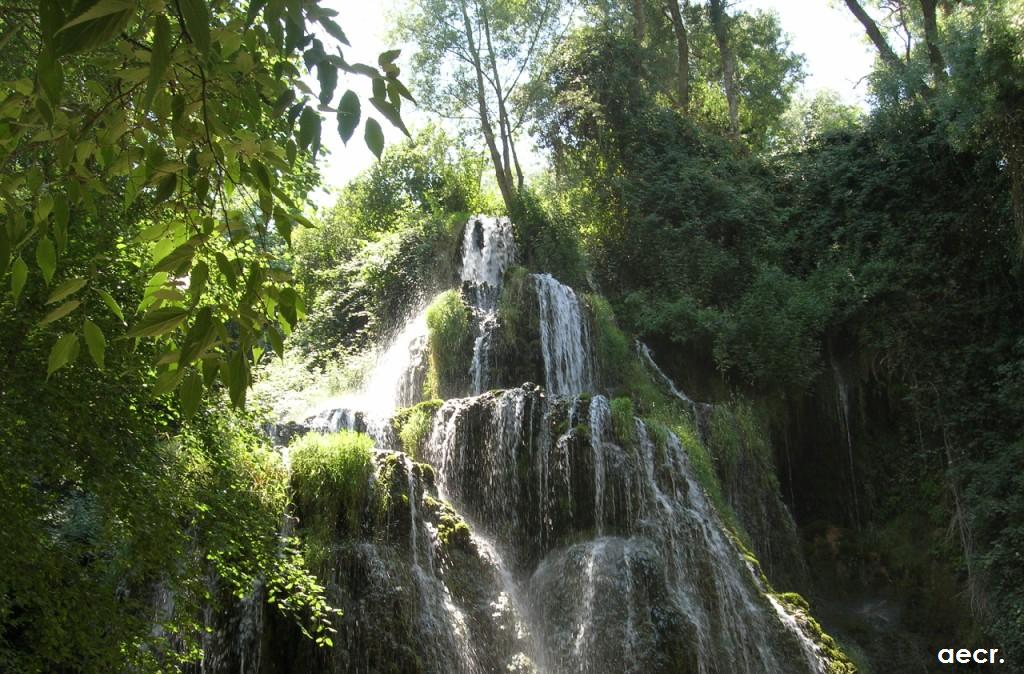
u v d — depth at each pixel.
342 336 23.81
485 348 19.52
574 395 16.41
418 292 23.83
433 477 14.24
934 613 17.48
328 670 11.34
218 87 4.97
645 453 15.86
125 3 3.50
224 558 9.92
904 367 20.53
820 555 18.84
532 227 24.70
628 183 24.66
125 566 9.20
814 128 29.89
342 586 11.93
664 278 23.39
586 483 15.09
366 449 13.06
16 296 4.84
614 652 13.24
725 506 16.62
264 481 11.90
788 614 15.03
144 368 8.07
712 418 18.83
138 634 8.41
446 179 30.39
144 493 8.19
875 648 16.94
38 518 8.20
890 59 27.20
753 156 27.17
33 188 4.98
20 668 7.99
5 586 7.47
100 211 7.92
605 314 21.05
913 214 22.64
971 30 20.06
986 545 17.48
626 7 30.31
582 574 13.98
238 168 5.11
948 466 19.19
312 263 27.41
